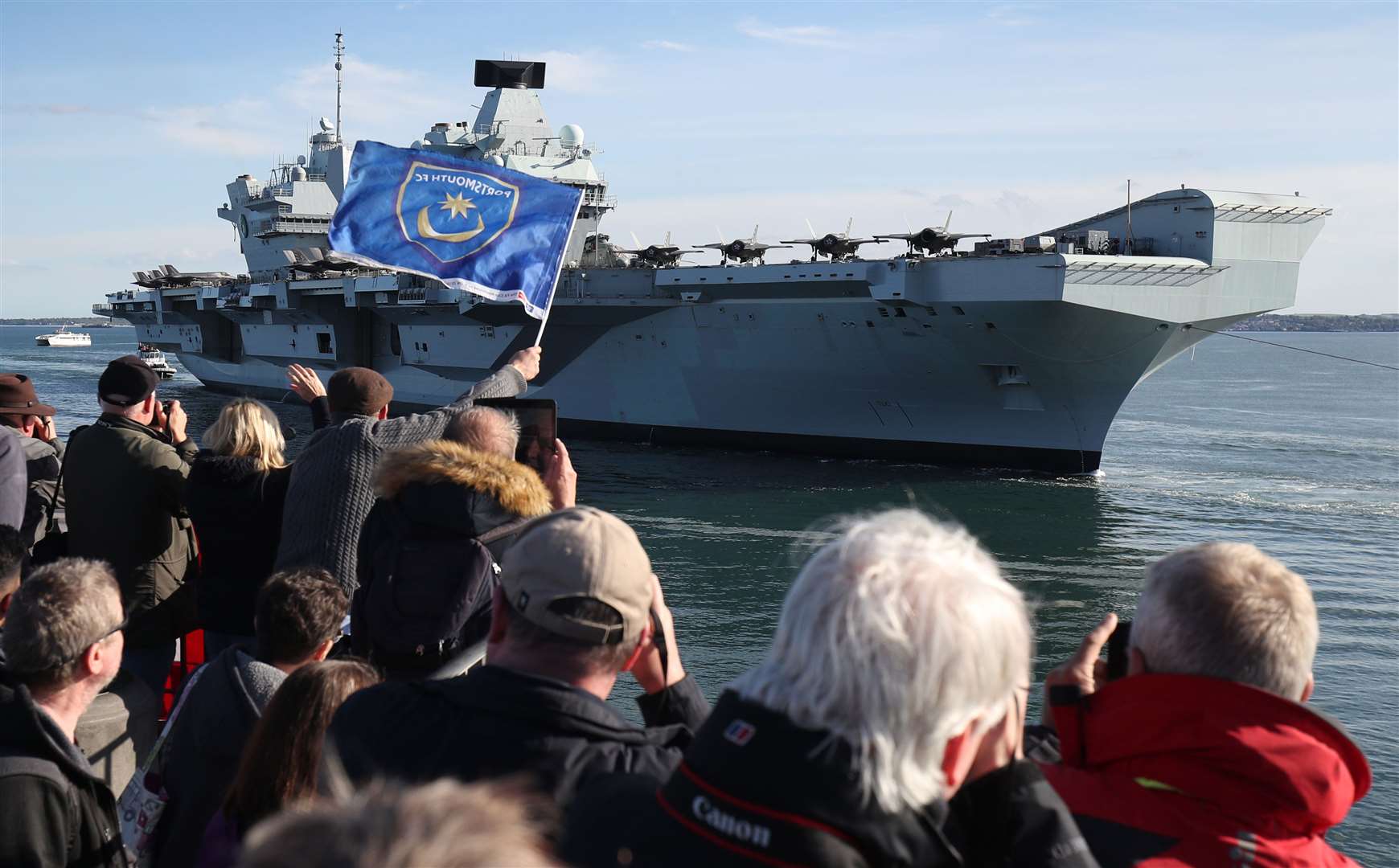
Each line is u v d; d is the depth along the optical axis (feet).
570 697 7.30
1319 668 44.11
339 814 3.13
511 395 15.66
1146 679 7.01
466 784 7.02
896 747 5.03
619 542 7.65
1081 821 6.87
